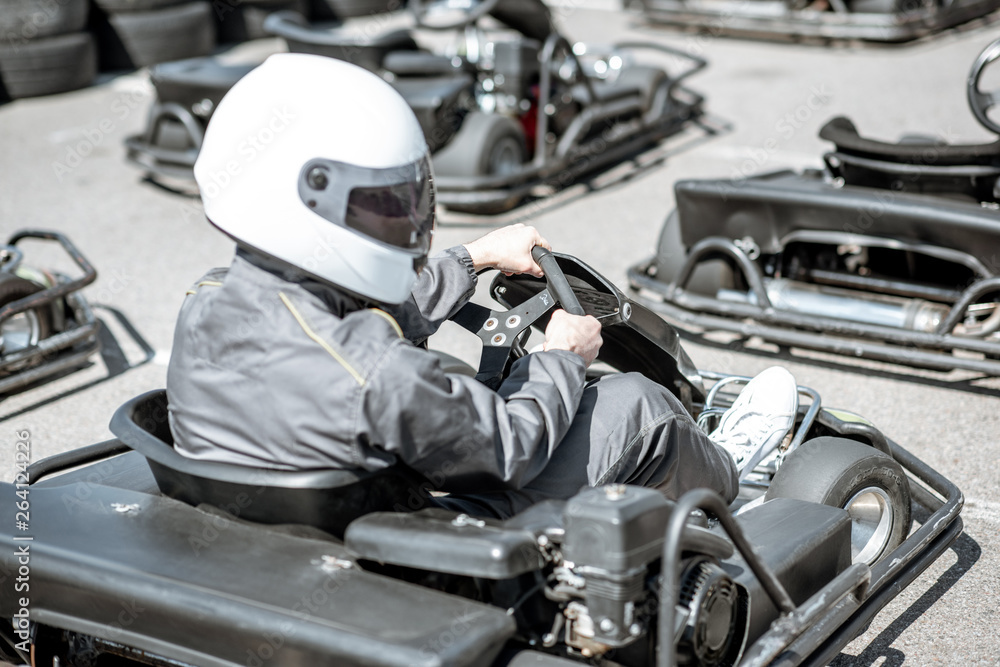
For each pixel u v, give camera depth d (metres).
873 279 3.90
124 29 9.95
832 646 1.90
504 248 2.19
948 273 3.90
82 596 1.62
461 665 1.37
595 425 1.89
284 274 1.65
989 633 2.29
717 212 3.88
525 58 5.90
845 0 10.04
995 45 3.60
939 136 6.85
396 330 1.65
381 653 1.37
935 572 2.55
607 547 1.46
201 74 5.99
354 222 1.62
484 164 5.64
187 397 1.71
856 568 1.91
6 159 7.48
